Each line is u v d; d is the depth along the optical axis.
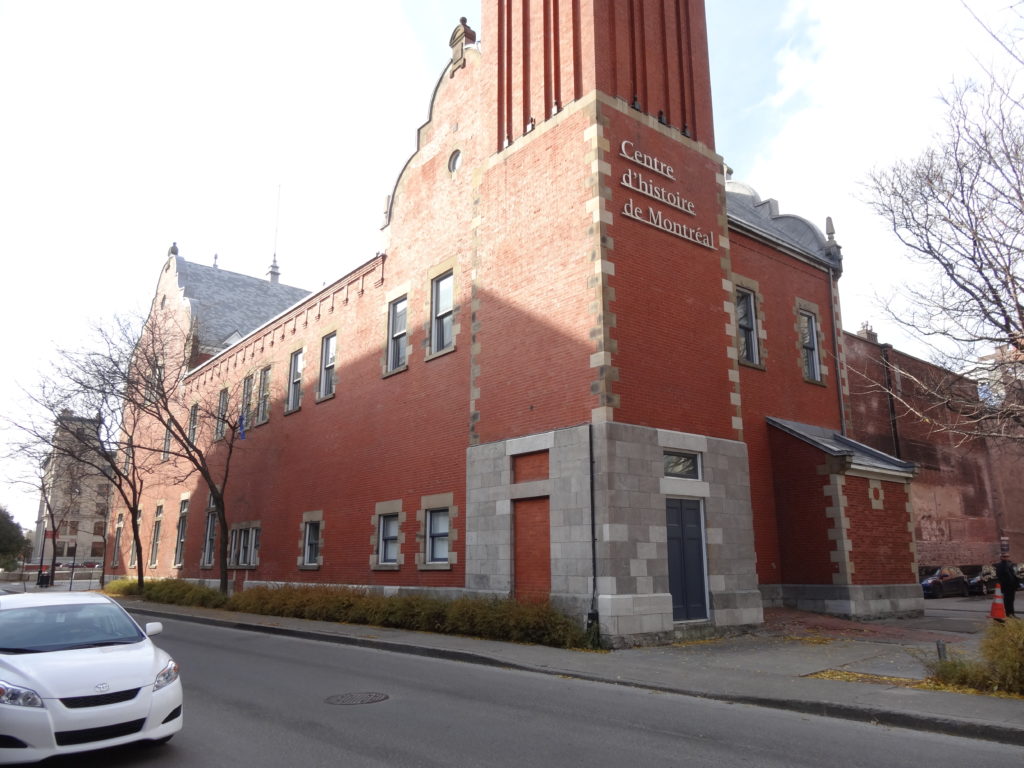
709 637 14.85
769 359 21.61
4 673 6.63
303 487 25.67
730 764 6.56
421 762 6.62
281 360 28.98
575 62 16.62
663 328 15.84
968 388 12.05
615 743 7.27
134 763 6.71
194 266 45.69
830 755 6.85
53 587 47.84
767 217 27.38
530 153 17.22
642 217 16.05
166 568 36.69
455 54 20.98
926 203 11.98
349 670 11.83
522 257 16.91
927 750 7.01
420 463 19.80
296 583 24.77
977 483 36.19
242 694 9.84
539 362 15.94
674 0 18.86
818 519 19.16
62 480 43.91
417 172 22.16
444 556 18.58
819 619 17.44
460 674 11.38
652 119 17.02
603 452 14.08
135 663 7.11
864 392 27.42
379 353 22.64
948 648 13.11
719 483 16.09
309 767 6.52
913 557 20.56
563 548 14.46
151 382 30.05
